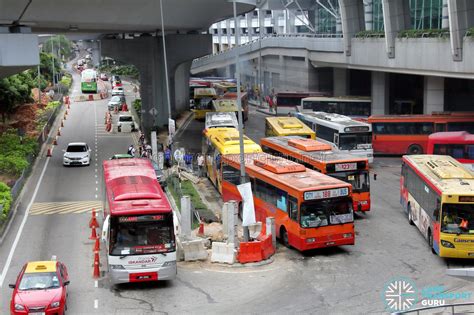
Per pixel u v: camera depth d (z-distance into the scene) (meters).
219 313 22.20
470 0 47.00
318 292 24.05
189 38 69.69
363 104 66.62
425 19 58.94
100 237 31.00
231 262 27.47
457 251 26.14
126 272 23.89
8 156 46.47
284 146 39.78
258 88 104.19
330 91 88.00
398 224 33.44
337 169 33.88
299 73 92.25
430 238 28.84
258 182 32.59
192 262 27.91
